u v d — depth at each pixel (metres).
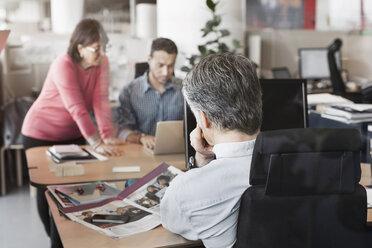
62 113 2.80
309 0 6.90
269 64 5.63
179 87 2.69
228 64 1.17
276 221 1.08
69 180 1.98
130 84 2.70
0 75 4.69
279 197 1.07
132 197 1.63
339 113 2.34
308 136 1.04
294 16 6.93
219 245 1.18
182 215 1.19
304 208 1.08
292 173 1.04
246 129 1.17
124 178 2.01
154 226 1.41
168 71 2.63
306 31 5.71
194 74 1.20
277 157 1.03
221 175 1.16
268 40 5.59
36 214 3.64
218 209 1.16
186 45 4.16
